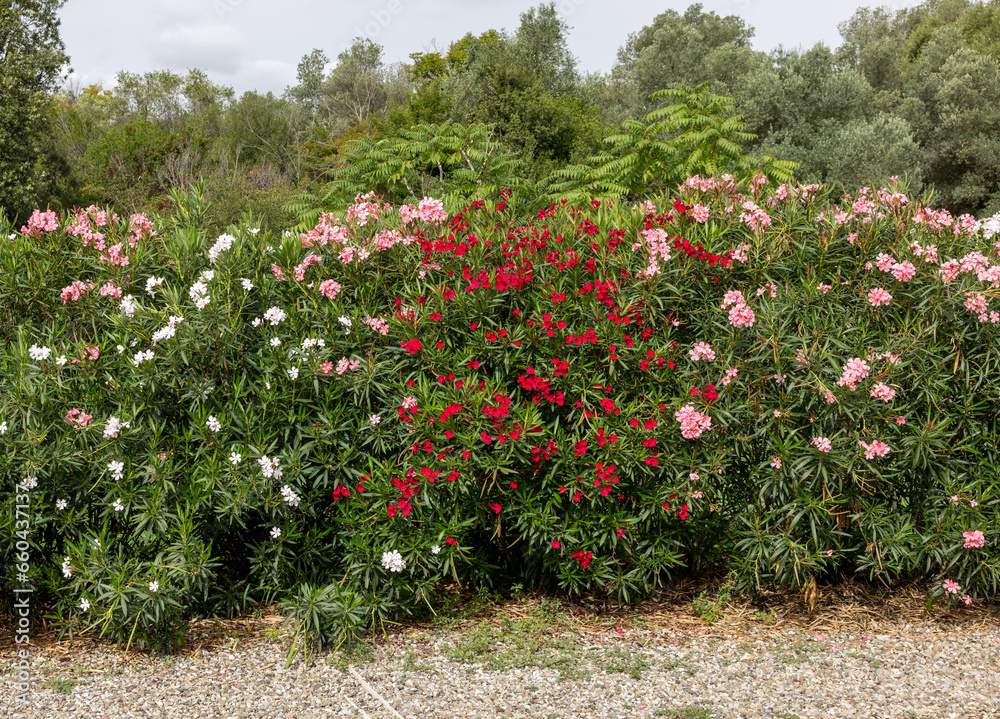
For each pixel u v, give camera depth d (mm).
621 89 38375
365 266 3750
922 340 3459
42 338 3637
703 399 3408
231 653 3246
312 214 10828
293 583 3648
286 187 20250
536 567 3898
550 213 4184
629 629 3508
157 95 36312
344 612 3236
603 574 3574
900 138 21078
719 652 3260
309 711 2742
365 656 3215
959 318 3488
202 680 2996
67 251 3879
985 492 3432
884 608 3707
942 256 3605
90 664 3125
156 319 3533
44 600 3535
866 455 3307
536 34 27922
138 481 3336
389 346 3639
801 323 3570
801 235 3738
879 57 28109
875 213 3668
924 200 3795
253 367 3605
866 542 3613
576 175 11594
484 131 11781
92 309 3770
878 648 3295
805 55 23328
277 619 3586
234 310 3566
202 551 3244
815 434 3443
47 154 22234
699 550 3863
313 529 3572
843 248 3672
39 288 3727
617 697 2844
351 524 3494
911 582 3932
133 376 3393
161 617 3203
